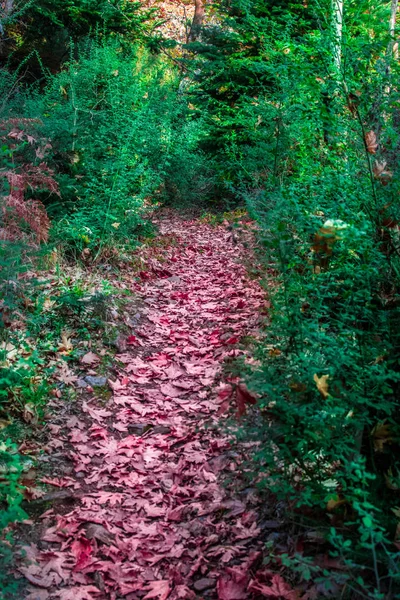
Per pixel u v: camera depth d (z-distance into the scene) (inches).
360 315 118.6
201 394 166.6
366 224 109.0
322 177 158.2
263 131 300.8
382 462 107.3
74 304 193.3
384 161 123.1
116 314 205.9
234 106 432.8
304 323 108.1
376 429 101.3
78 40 532.1
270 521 110.0
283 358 105.3
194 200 432.5
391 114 141.4
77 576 103.7
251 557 102.6
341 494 98.9
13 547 107.3
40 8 470.6
